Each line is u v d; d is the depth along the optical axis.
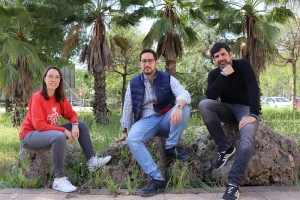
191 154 3.69
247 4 9.62
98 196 3.12
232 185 2.85
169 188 3.31
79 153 3.87
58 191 3.29
